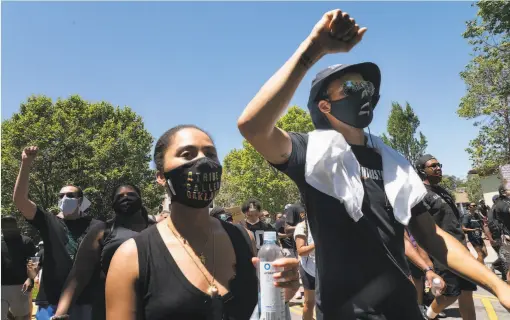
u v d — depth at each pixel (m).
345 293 1.58
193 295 1.41
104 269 2.90
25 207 3.54
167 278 1.42
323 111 1.77
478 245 9.12
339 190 1.56
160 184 1.70
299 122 35.66
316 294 1.72
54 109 27.89
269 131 1.46
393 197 1.66
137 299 1.41
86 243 3.03
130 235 2.96
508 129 16.59
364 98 1.71
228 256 1.61
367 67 1.76
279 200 40.72
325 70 1.77
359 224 1.58
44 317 3.59
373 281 1.57
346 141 1.74
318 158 1.57
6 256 5.01
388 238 1.62
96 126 29.14
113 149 26.88
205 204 1.55
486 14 12.17
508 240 6.64
